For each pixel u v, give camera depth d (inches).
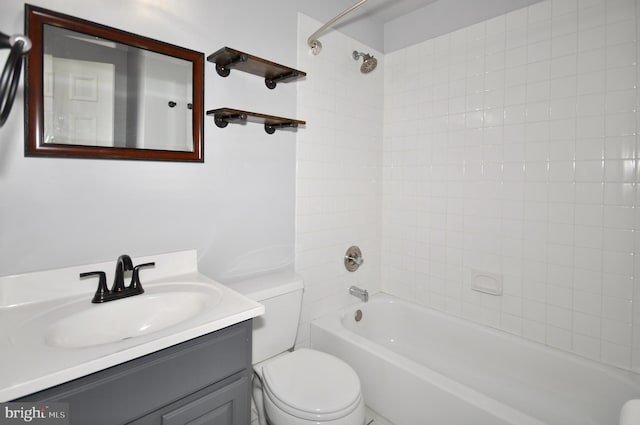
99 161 45.0
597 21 57.8
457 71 76.7
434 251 82.5
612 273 57.6
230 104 58.4
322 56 74.4
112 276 45.9
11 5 38.0
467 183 75.7
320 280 77.0
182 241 53.8
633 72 54.6
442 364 77.6
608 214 57.6
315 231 75.2
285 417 45.6
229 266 60.1
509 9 68.2
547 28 63.3
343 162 80.9
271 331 58.6
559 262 63.2
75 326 37.6
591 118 58.8
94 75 43.8
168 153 50.9
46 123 40.3
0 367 26.6
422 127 83.8
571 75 60.7
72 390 27.6
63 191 42.3
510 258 69.6
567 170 61.6
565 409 60.1
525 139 66.6
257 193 63.8
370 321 86.5
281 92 66.5
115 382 29.9
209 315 37.4
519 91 67.2
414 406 55.8
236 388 39.6
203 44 54.3
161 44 49.2
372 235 90.6
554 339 64.4
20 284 39.3
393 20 89.1
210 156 56.4
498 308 71.8
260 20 62.4
